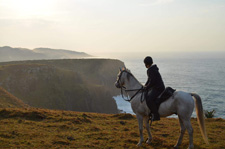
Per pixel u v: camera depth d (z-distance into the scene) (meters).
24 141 8.73
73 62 143.62
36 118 13.05
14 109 14.86
